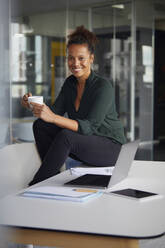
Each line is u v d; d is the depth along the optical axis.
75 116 2.57
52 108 2.69
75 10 6.55
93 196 1.43
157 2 6.12
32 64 6.51
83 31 2.39
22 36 6.43
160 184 1.66
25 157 2.24
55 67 6.66
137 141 1.66
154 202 1.36
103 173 1.89
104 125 2.46
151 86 6.33
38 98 2.13
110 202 1.36
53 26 6.59
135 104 6.34
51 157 2.11
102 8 6.39
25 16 6.38
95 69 6.54
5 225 1.08
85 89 2.49
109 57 6.43
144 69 6.25
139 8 6.12
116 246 1.05
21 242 1.12
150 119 6.43
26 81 6.45
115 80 6.40
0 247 0.99
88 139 2.31
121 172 1.63
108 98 2.42
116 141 2.50
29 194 1.45
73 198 1.38
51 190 1.49
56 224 1.12
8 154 2.06
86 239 1.08
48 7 6.50
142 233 1.04
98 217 1.19
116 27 6.32
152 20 6.11
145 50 6.19
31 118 6.25
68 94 2.62
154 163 2.22
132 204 1.33
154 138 7.52
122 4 6.23
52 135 2.40
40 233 1.11
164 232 1.05
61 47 6.67
